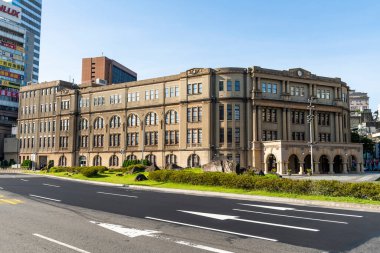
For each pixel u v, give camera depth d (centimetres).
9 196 2170
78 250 859
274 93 5931
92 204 1777
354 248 892
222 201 1928
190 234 1043
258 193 2186
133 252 841
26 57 12031
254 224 1208
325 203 1764
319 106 6262
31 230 1104
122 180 3603
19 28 10519
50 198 2062
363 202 1700
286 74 6012
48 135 7950
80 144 7394
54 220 1291
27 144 8362
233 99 5688
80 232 1073
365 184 1848
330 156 5466
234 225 1190
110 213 1466
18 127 8600
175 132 6181
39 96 8281
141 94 6675
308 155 5475
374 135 9506
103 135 7081
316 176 4647
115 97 7006
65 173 4928
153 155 6381
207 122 5706
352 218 1344
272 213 1468
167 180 3130
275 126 5897
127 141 6756
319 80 6303
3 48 10000
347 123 6744
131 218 1336
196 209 1589
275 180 2233
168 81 6350
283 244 925
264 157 5484
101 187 2992
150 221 1269
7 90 9969
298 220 1293
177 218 1334
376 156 9262
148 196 2214
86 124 7375
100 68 12738
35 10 12925
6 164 8594
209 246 898
